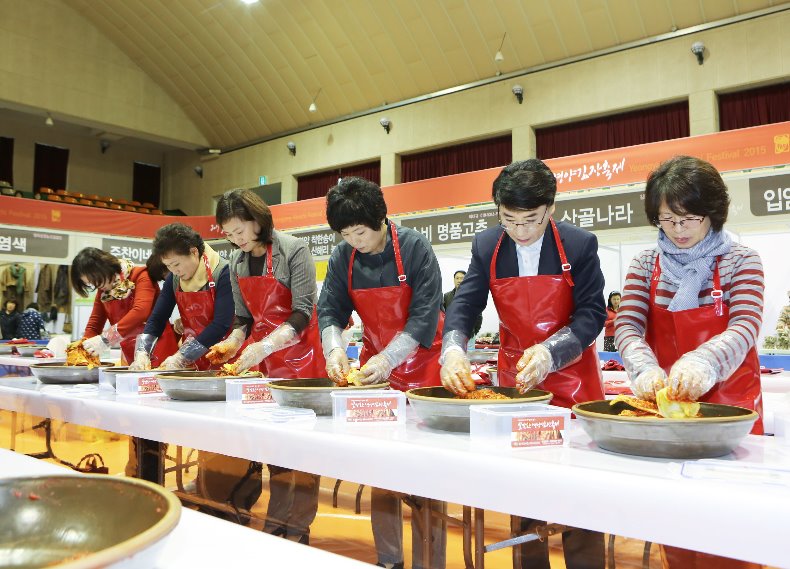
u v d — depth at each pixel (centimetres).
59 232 627
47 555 44
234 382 146
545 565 87
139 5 945
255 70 970
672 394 92
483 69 826
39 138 1124
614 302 389
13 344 527
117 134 1136
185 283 231
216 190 1136
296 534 112
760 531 63
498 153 848
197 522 54
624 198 360
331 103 963
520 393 120
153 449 140
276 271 204
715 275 126
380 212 159
